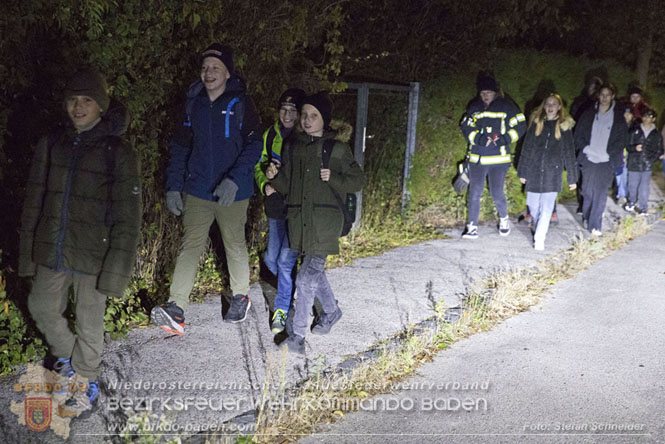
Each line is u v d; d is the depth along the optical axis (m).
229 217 5.20
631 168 10.98
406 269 7.44
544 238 8.49
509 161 8.88
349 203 4.93
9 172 4.80
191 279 5.11
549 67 11.03
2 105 4.61
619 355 5.33
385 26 9.76
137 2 5.25
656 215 11.14
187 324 5.51
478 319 5.91
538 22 11.95
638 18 13.86
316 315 5.84
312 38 7.60
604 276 7.54
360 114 8.24
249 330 5.43
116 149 3.83
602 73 12.12
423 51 10.02
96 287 3.90
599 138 9.11
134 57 5.41
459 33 10.07
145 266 6.12
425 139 9.64
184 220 5.16
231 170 4.96
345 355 5.02
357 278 7.03
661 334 5.81
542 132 8.30
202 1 5.88
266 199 5.37
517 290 6.64
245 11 6.53
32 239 3.90
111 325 5.15
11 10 4.40
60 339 4.11
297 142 4.87
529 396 4.57
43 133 4.89
